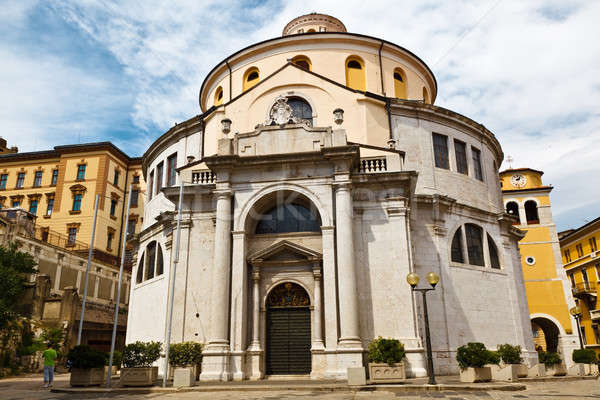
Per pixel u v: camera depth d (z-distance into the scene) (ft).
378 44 91.56
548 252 136.98
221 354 56.03
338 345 55.42
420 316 67.82
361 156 70.33
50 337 96.07
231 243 62.44
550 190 142.41
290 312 62.39
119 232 174.60
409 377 56.18
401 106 80.79
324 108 77.05
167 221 74.23
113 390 48.21
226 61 94.32
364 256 61.82
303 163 63.31
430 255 72.59
